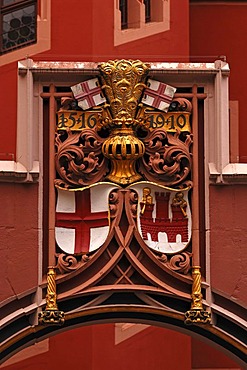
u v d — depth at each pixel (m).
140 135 21.09
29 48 25.12
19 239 20.73
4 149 24.95
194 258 20.80
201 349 26.28
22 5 25.44
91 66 21.08
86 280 20.72
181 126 21.08
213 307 20.73
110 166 21.05
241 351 20.92
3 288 20.61
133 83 20.98
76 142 20.95
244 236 20.91
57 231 20.81
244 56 26.31
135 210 20.84
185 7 25.36
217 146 21.03
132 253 20.80
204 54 26.31
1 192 20.80
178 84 21.16
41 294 20.67
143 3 25.14
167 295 20.78
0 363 21.02
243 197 20.98
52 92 21.08
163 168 20.91
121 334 25.66
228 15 26.42
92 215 20.89
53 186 20.89
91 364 25.55
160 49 25.12
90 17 24.95
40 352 25.75
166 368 25.73
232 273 20.81
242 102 26.12
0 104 25.11
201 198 21.02
